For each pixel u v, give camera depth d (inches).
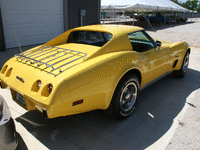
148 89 159.5
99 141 94.7
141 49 125.3
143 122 111.3
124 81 103.4
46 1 356.8
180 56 167.9
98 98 93.7
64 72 87.0
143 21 1301.7
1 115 72.1
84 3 431.8
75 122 111.3
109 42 106.1
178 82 176.2
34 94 83.9
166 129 104.5
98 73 91.4
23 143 92.2
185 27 864.9
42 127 105.7
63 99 80.6
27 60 107.2
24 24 328.8
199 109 126.1
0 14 276.5
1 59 237.9
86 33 126.3
